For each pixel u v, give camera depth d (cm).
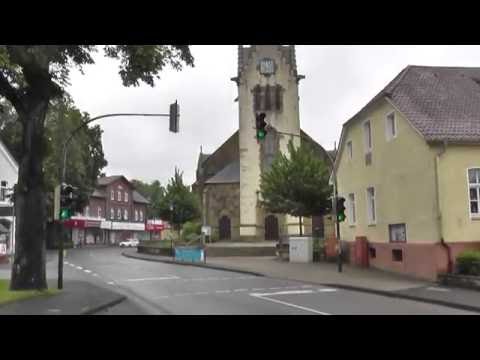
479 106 2583
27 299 1648
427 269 2331
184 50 1820
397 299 1794
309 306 1579
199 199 6769
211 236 5762
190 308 1518
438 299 1683
